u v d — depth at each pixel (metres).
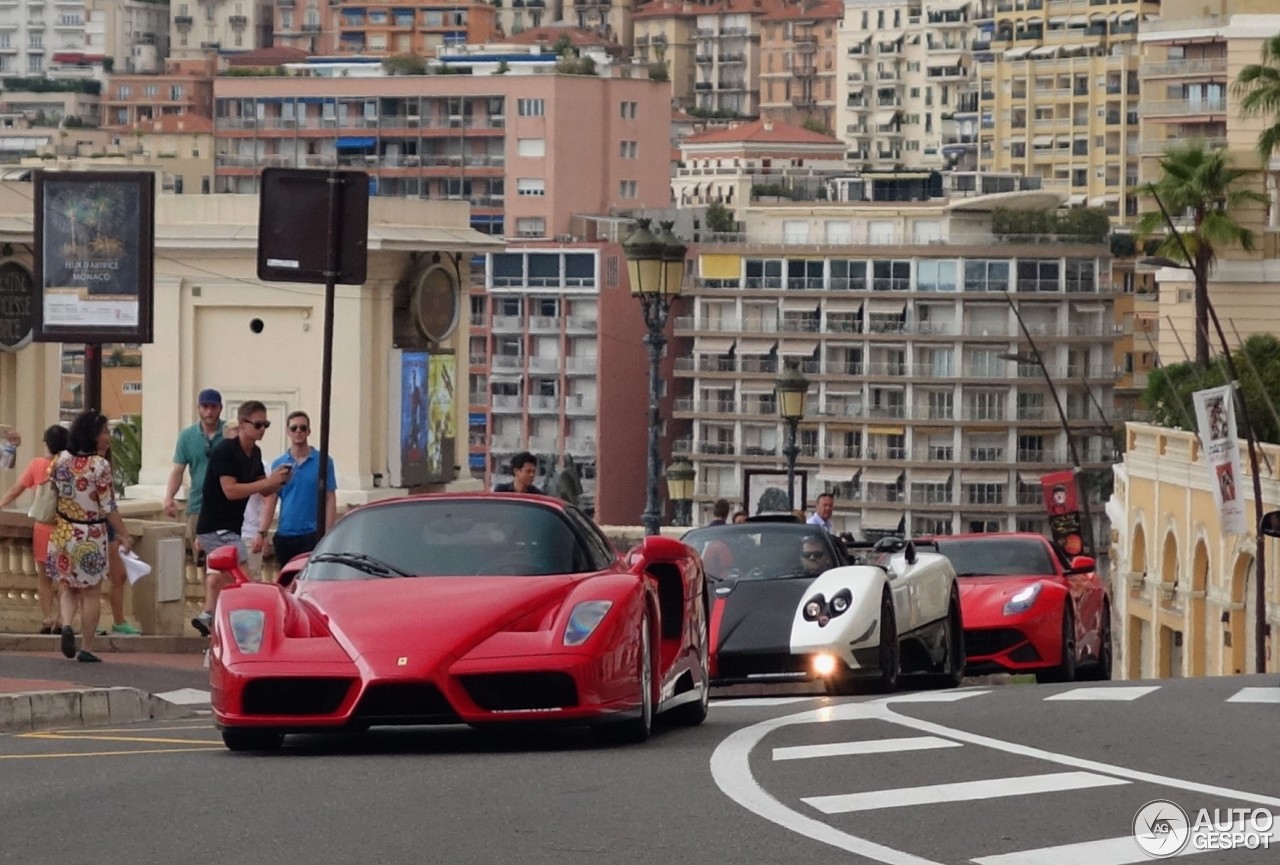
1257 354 88.12
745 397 199.62
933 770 15.74
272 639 17.39
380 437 49.03
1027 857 12.32
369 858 12.21
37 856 12.38
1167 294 107.31
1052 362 192.50
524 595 17.80
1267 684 23.61
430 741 18.84
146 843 12.74
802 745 17.31
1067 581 35.34
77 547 26.69
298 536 27.66
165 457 49.44
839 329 196.12
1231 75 107.88
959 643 30.19
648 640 18.31
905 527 194.25
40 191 31.75
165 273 49.28
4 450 45.09
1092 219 195.12
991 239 193.38
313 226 25.69
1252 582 70.56
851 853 12.38
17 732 20.81
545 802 14.16
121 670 25.81
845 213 199.50
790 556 27.53
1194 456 77.00
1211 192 100.19
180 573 31.47
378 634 17.30
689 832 13.02
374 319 48.88
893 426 194.25
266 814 13.72
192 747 18.56
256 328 49.16
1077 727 18.48
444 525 19.19
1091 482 192.12
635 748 17.62
